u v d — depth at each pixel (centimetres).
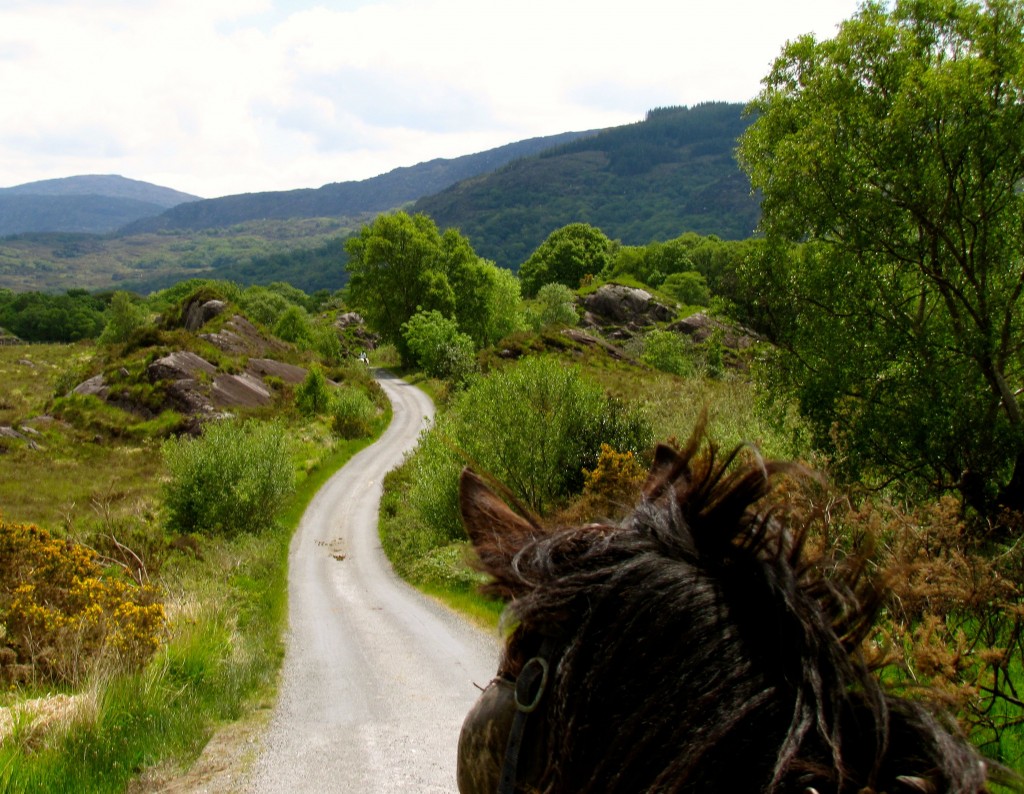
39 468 3675
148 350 5041
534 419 1928
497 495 108
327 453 4194
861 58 1380
